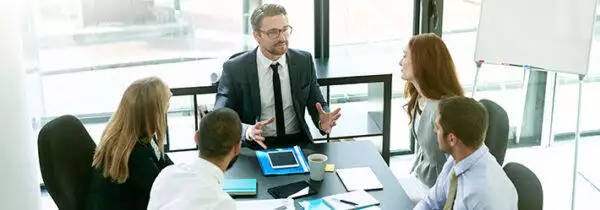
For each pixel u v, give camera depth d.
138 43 3.86
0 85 2.75
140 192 2.30
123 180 2.23
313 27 4.03
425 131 2.72
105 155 2.26
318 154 2.55
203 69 3.83
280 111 3.20
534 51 3.27
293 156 2.72
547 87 4.01
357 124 3.87
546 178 3.89
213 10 3.90
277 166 2.60
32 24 3.61
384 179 2.50
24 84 3.01
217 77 3.50
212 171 1.87
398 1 4.08
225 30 3.97
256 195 2.34
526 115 4.16
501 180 1.99
